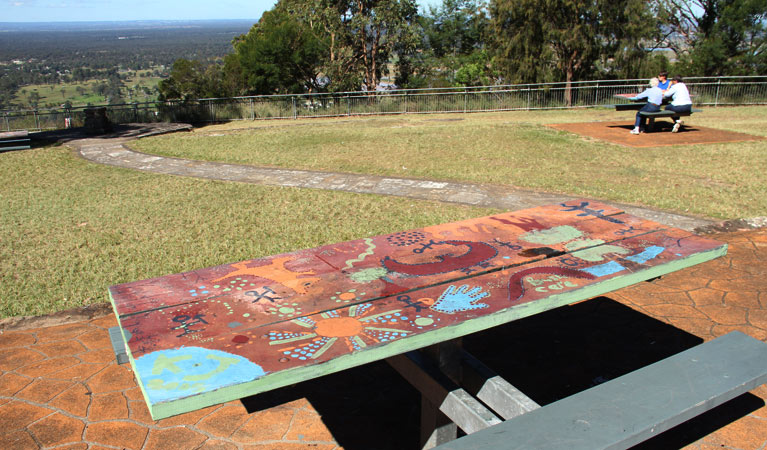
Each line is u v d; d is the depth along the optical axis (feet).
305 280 9.59
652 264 10.09
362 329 7.72
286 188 30.07
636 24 84.58
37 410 11.35
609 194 26.76
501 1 86.89
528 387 12.16
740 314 14.88
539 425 7.59
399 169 33.81
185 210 26.40
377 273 9.85
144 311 8.34
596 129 47.21
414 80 119.75
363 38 103.45
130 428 10.77
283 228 23.15
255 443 10.39
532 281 9.40
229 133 54.70
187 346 7.22
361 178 32.09
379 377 12.76
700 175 30.32
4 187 32.65
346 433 10.69
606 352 13.48
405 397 11.93
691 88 70.08
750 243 19.84
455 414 8.41
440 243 11.50
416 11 105.70
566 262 10.27
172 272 18.74
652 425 7.59
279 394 12.06
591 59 89.45
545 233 12.03
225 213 25.70
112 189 31.32
